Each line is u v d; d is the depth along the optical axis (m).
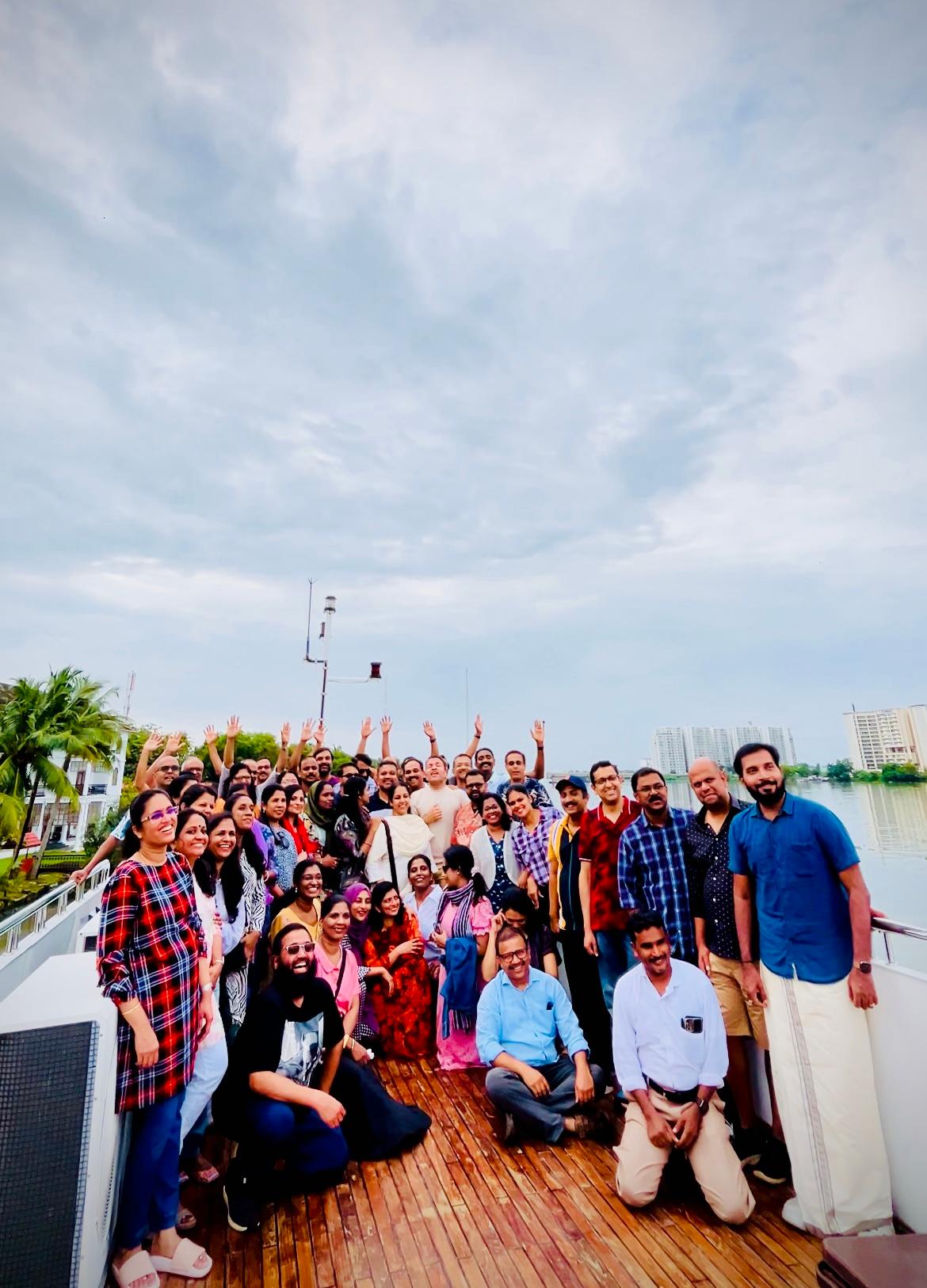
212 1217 2.83
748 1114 3.28
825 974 2.70
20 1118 2.08
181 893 2.69
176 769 5.04
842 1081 2.61
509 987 3.76
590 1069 3.68
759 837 2.90
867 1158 2.56
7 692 26.47
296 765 7.24
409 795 6.00
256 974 3.71
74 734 23.89
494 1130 3.55
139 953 2.48
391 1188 3.01
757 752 2.87
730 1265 2.47
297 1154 2.99
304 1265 2.51
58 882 22.62
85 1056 2.18
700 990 3.00
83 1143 2.11
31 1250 2.00
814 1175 2.62
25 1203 2.03
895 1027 2.64
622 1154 2.89
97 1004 2.32
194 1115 2.72
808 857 2.75
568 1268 2.47
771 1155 3.02
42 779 23.73
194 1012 2.65
